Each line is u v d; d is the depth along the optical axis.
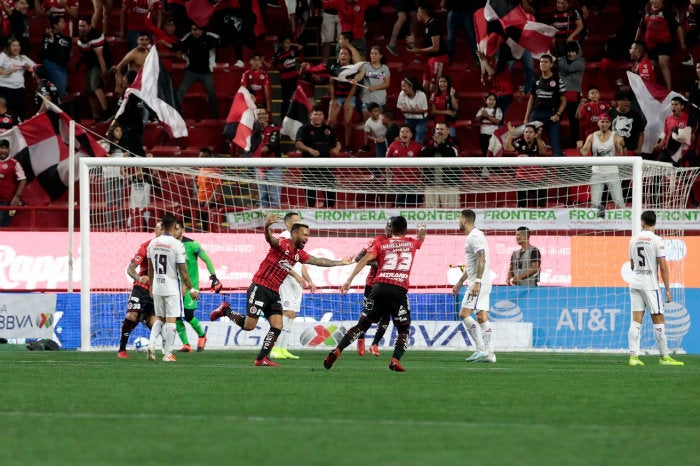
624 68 60.44
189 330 43.22
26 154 50.66
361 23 60.00
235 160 41.19
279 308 33.34
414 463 15.43
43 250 46.56
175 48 60.78
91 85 60.22
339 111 58.59
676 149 51.66
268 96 58.19
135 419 20.22
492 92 56.44
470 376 29.89
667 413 21.61
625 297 42.41
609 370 32.59
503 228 46.75
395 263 30.67
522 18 55.88
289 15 62.94
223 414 21.02
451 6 59.22
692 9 58.22
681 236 45.84
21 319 43.47
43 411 21.44
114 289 44.00
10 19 59.84
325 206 49.66
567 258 44.34
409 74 62.03
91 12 66.56
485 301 36.12
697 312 42.47
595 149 50.34
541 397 24.38
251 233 46.28
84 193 41.56
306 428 19.06
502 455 16.22
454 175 47.78
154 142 59.84
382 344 42.88
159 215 49.00
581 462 15.65
